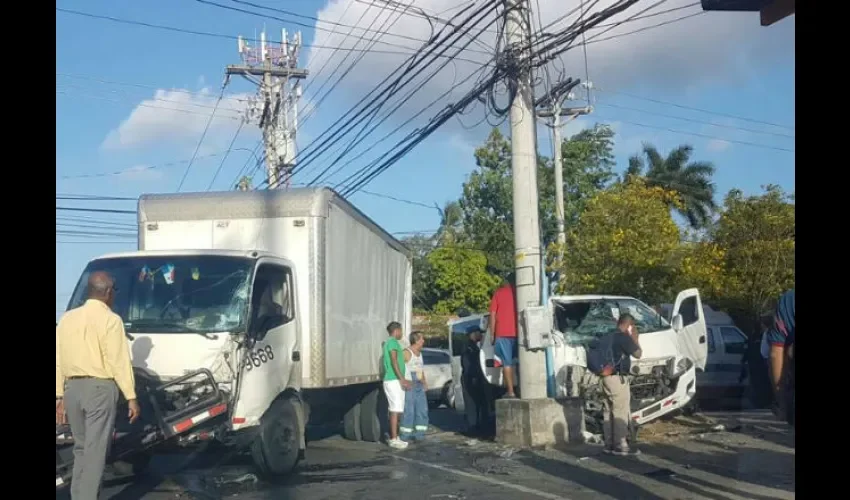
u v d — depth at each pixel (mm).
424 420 13914
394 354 13023
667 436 12836
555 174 27344
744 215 24672
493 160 39312
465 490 9125
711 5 6789
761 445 11805
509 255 39156
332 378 11359
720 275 24031
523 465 10664
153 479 9789
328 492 9117
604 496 8648
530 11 12891
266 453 9477
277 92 32062
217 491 9148
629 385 11445
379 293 13898
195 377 8562
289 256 11023
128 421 8109
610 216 24047
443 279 39125
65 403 7230
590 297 13859
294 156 31984
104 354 7250
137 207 11680
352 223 12391
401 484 9547
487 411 14477
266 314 9719
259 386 9258
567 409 12477
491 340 13836
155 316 9125
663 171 46719
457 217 45438
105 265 9586
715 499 8352
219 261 9500
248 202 11219
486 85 13469
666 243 23547
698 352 14742
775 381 6129
